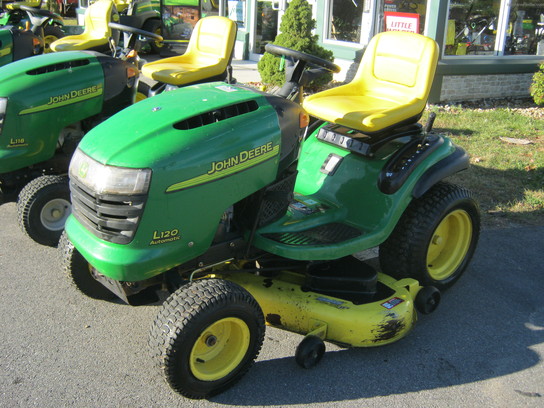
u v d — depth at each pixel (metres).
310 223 3.28
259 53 11.92
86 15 7.71
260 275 3.38
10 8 10.41
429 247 3.59
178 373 2.57
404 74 3.71
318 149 3.78
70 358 3.04
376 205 3.35
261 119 2.87
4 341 3.16
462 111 8.20
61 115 4.19
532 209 4.98
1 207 5.07
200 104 2.81
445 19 8.55
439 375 2.95
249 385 2.87
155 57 12.16
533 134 7.06
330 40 10.27
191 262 2.90
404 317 3.04
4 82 4.00
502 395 2.80
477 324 3.41
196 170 2.60
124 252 2.58
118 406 2.69
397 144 3.60
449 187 3.58
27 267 3.99
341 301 3.06
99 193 2.55
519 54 9.63
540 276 3.96
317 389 2.85
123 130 2.69
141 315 3.48
